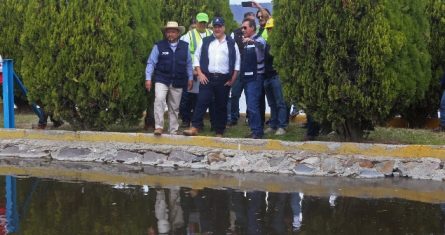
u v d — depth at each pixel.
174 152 7.84
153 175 7.26
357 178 7.05
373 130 8.16
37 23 8.27
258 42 8.22
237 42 9.21
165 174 7.32
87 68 8.15
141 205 5.89
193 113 8.87
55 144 8.35
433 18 9.12
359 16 7.02
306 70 7.29
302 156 7.34
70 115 8.59
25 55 8.50
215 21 8.24
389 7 7.03
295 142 7.39
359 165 7.13
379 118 7.34
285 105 8.72
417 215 5.55
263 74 8.38
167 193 6.37
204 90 8.25
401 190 6.47
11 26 10.81
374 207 5.82
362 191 6.44
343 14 7.04
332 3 7.07
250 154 7.53
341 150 7.23
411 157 7.04
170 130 8.53
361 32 6.97
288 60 7.45
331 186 6.67
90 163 8.04
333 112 7.36
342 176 7.10
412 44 7.36
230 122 9.95
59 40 8.17
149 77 8.23
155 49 8.26
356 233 5.03
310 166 7.26
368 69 7.00
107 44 8.09
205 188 6.59
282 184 6.78
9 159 8.29
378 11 6.95
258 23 9.36
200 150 7.73
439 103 9.38
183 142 7.84
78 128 8.80
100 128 8.72
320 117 7.49
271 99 8.89
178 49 8.29
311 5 7.18
